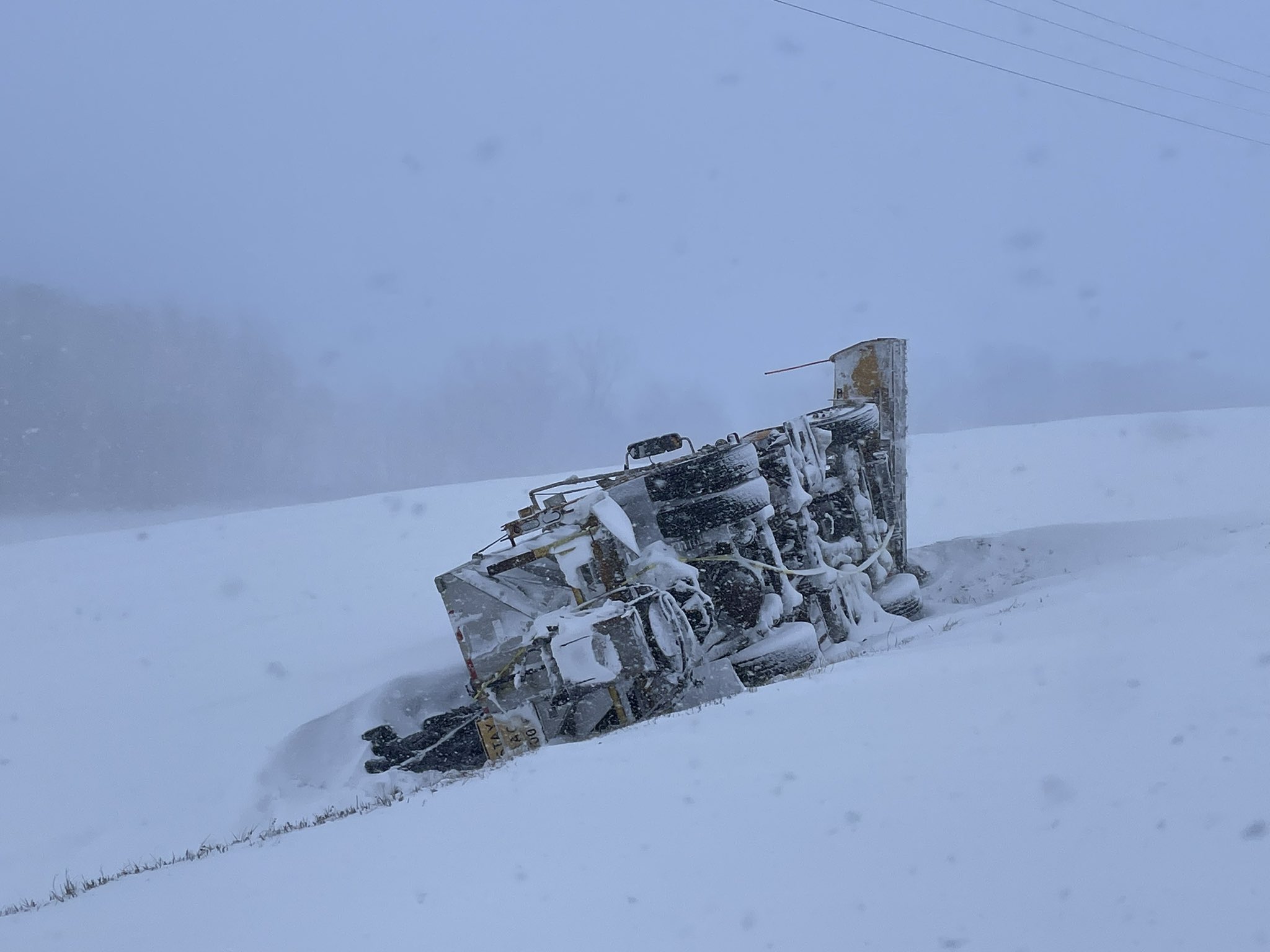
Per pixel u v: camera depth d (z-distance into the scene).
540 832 4.55
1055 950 2.91
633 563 8.73
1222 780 3.68
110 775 9.84
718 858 3.88
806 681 6.61
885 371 12.00
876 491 11.60
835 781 4.43
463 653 8.84
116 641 16.03
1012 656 6.10
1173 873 3.15
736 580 9.06
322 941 3.83
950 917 3.17
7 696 13.48
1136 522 12.81
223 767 9.53
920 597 11.20
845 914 3.30
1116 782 3.85
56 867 8.01
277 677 12.48
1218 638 5.54
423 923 3.82
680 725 6.02
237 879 5.05
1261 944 2.71
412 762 9.23
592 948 3.38
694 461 9.14
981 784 4.09
